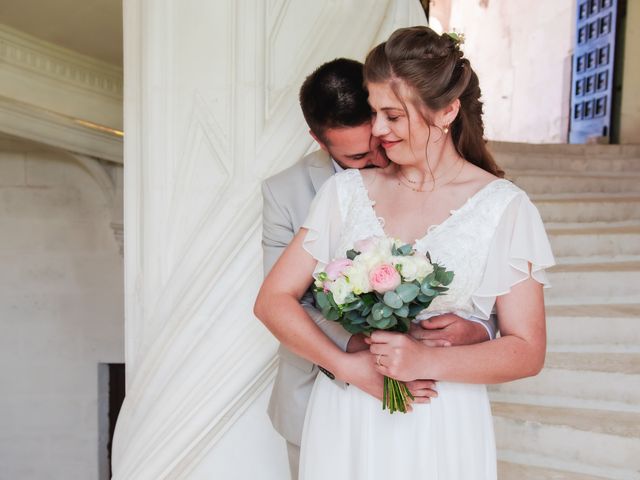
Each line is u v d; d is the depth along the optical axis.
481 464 1.61
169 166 2.91
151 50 2.87
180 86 2.89
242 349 2.68
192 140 2.90
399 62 1.46
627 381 2.82
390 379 1.49
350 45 2.85
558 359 2.99
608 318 3.14
